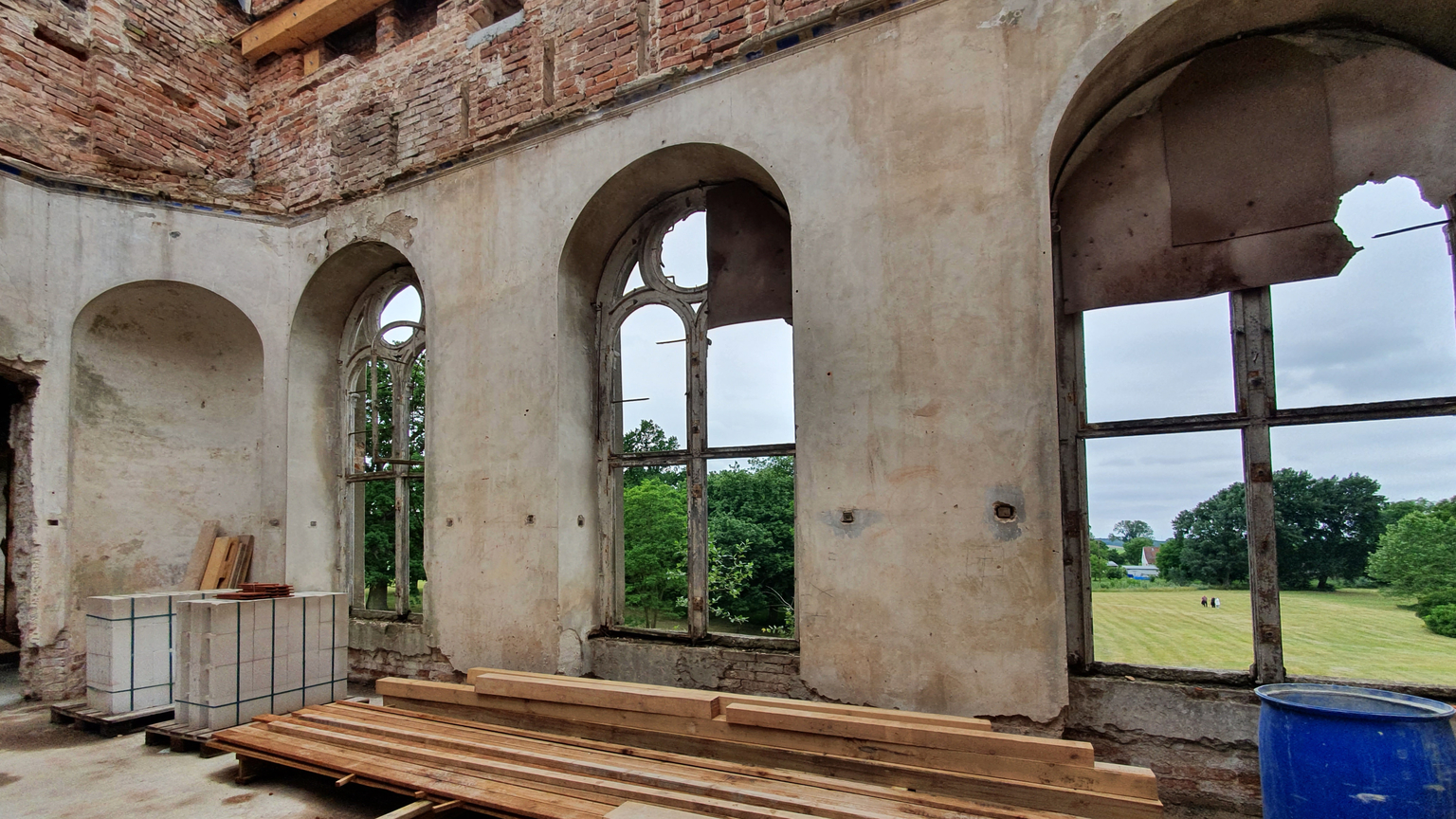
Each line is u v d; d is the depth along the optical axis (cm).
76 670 570
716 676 449
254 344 670
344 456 662
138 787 368
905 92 394
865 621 380
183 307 636
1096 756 353
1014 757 277
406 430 623
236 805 346
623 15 493
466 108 564
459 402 538
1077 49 355
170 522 629
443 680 526
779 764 312
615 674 486
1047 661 340
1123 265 384
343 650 499
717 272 500
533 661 484
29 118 564
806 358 409
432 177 569
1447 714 227
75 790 365
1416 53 335
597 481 530
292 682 464
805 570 399
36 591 551
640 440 992
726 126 446
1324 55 353
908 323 384
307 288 632
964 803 267
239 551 631
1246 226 358
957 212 376
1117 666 367
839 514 392
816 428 403
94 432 592
